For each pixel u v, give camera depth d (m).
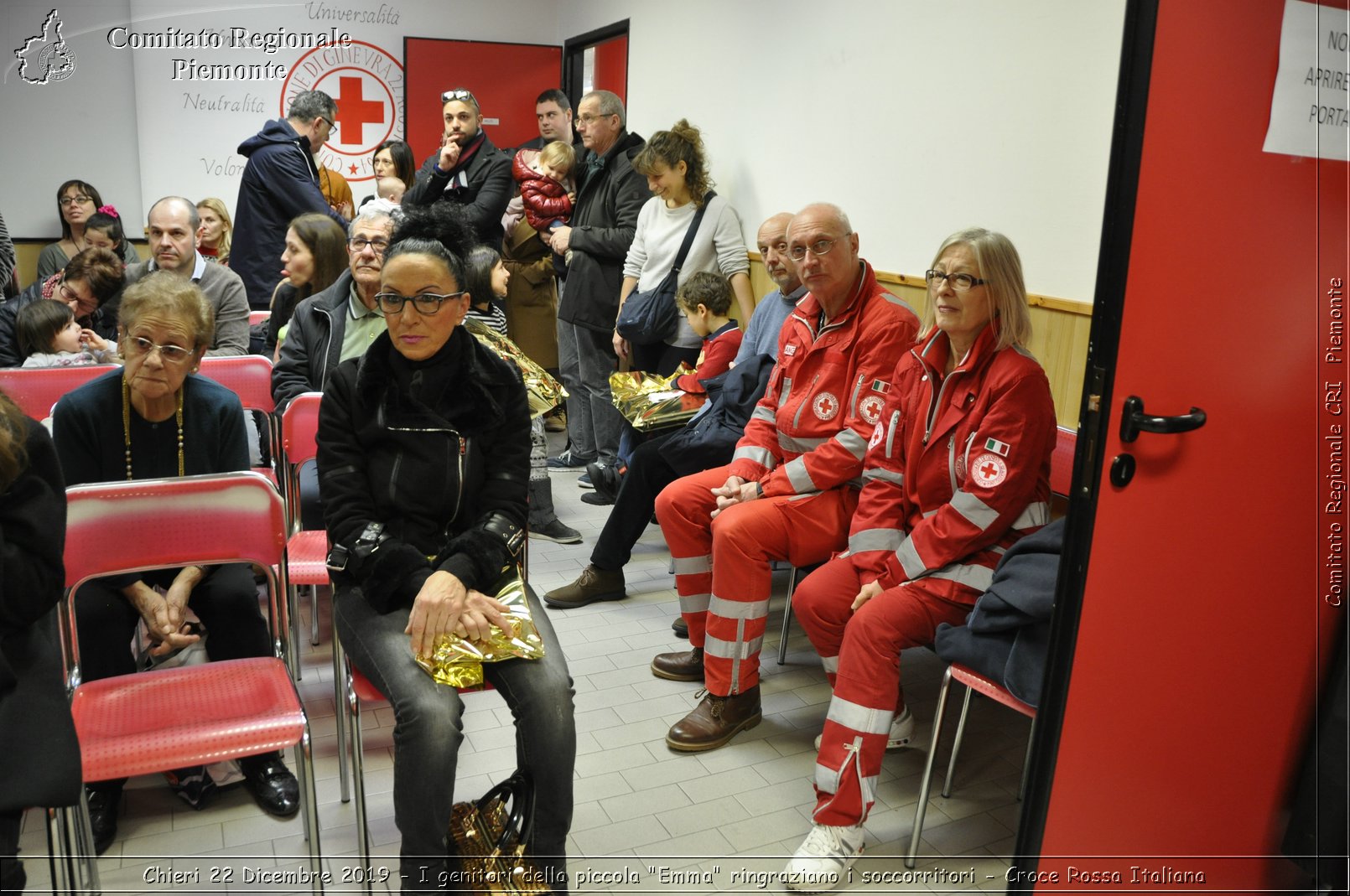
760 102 4.33
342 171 6.83
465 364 2.01
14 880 1.56
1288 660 1.90
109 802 2.13
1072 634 1.66
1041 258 2.90
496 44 6.88
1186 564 1.74
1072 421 2.83
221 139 6.61
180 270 3.79
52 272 5.79
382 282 1.91
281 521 2.04
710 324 3.83
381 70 6.74
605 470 4.45
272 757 2.31
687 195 4.19
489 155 5.02
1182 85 1.54
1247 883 1.98
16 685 1.63
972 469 2.12
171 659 2.52
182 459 2.34
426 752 1.74
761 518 2.53
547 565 3.72
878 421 2.45
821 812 2.05
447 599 1.83
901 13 3.40
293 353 3.09
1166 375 1.64
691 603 2.85
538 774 1.84
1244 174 1.64
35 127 6.24
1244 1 1.57
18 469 1.63
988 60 3.04
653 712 2.71
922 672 3.02
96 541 1.92
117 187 6.49
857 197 3.72
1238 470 1.75
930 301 2.21
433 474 1.99
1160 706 1.78
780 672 2.98
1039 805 1.72
